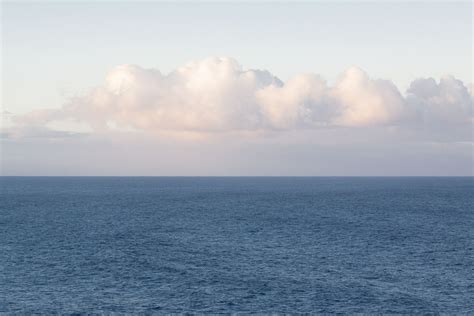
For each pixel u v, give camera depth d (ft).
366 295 171.63
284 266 215.31
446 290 178.50
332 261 226.38
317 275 199.11
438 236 304.09
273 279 192.24
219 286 181.98
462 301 165.99
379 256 238.27
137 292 174.50
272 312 155.02
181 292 174.50
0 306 159.02
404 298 168.66
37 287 180.45
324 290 177.37
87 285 183.11
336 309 157.69
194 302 163.84
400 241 283.79
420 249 257.55
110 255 237.86
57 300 165.48
